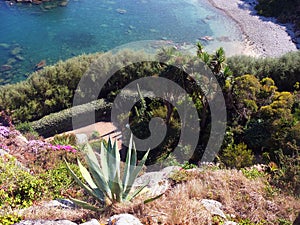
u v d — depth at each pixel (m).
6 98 12.30
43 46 19.62
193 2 25.97
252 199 5.64
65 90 12.52
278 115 10.20
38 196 5.61
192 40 20.12
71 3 25.22
